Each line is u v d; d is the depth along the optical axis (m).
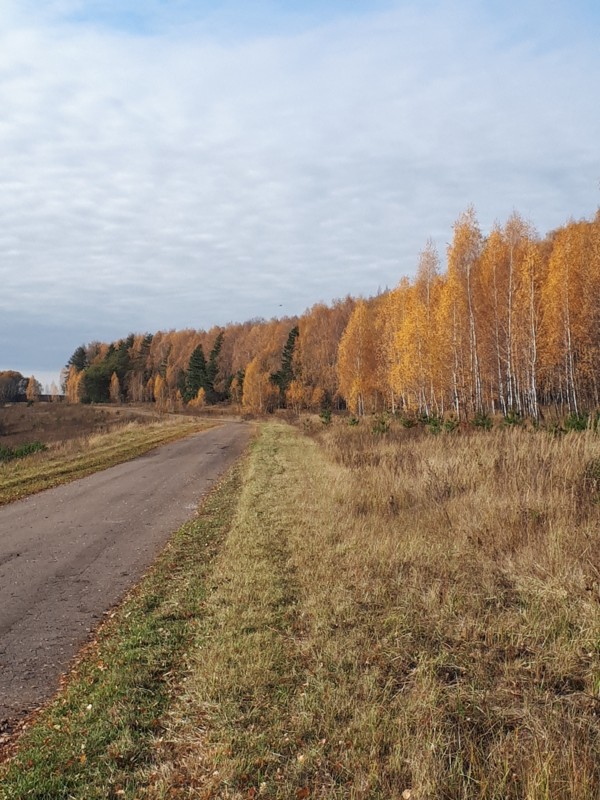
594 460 8.51
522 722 3.43
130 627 5.11
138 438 29.16
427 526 7.77
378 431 21.73
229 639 4.62
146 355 134.88
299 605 5.40
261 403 76.00
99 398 123.25
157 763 3.18
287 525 8.69
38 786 2.97
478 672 3.96
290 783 2.96
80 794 2.92
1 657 4.62
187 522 9.60
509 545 6.53
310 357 78.75
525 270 31.73
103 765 3.15
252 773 3.05
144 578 6.59
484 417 19.33
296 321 113.31
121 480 14.88
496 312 34.00
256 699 3.75
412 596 5.32
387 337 46.78
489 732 3.35
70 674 4.32
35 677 4.27
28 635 5.05
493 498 8.06
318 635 4.66
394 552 6.68
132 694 3.89
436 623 4.75
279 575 6.26
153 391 116.38
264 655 4.33
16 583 6.52
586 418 14.34
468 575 5.85
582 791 2.73
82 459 19.77
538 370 33.78
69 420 67.12
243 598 5.59
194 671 4.21
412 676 3.99
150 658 4.44
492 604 5.14
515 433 11.85
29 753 3.26
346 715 3.55
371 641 4.54
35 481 14.61
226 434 34.69
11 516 10.38
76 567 7.12
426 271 40.16
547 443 10.05
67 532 9.05
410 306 40.06
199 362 99.62
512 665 4.06
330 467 14.54
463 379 34.44
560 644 4.25
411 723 3.41
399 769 3.03
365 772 3.03
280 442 25.67
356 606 5.23
